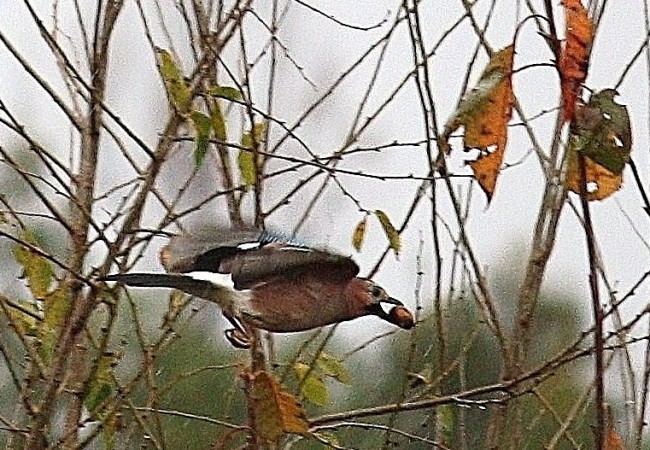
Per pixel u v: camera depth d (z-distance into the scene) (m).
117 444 12.59
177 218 10.23
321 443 11.29
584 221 8.49
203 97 10.45
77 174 10.65
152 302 13.57
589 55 8.44
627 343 10.06
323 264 9.01
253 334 9.59
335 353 13.59
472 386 14.42
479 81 9.03
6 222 10.88
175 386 14.18
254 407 9.02
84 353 10.98
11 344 12.39
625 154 8.23
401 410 10.45
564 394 12.54
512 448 10.72
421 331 14.35
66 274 10.95
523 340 10.54
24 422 11.40
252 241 8.97
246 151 10.61
